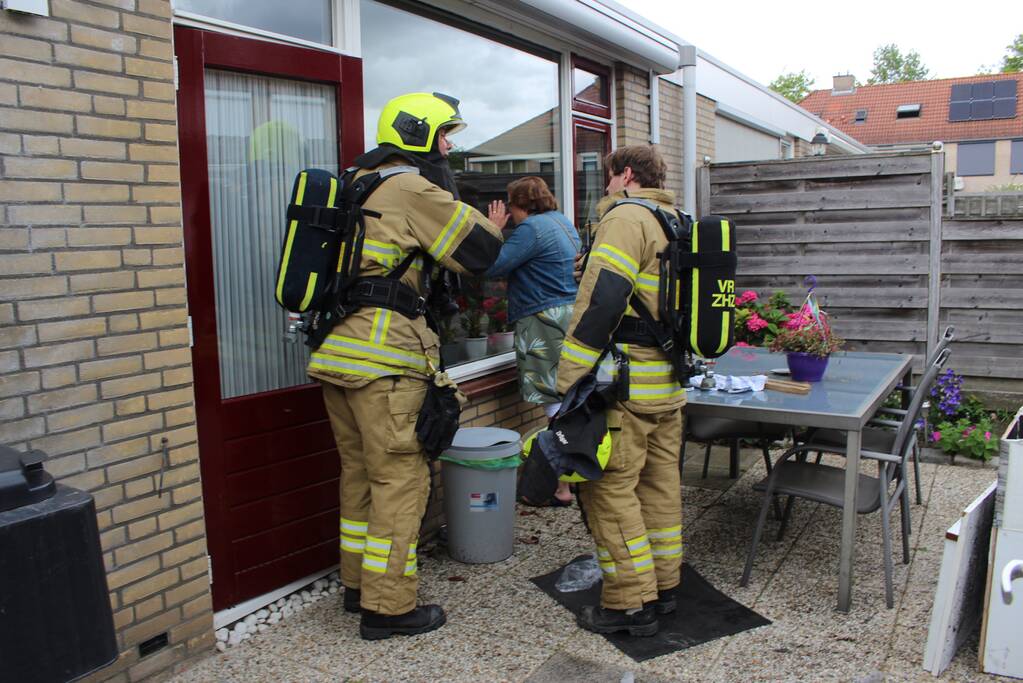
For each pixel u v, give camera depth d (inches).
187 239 119.6
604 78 236.2
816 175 248.5
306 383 141.2
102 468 104.2
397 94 162.9
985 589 115.8
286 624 129.7
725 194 263.6
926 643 117.6
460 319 177.3
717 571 147.6
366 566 122.3
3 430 94.7
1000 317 231.5
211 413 123.6
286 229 118.9
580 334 111.3
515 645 122.0
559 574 146.3
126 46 103.9
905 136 1861.5
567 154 216.2
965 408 230.4
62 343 99.4
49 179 97.2
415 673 114.6
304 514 138.4
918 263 236.8
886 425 171.5
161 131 108.2
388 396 117.1
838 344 157.4
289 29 134.9
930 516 173.8
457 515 151.0
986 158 1818.4
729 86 340.5
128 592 108.0
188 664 116.3
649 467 126.8
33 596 63.1
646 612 122.9
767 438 176.1
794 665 115.3
